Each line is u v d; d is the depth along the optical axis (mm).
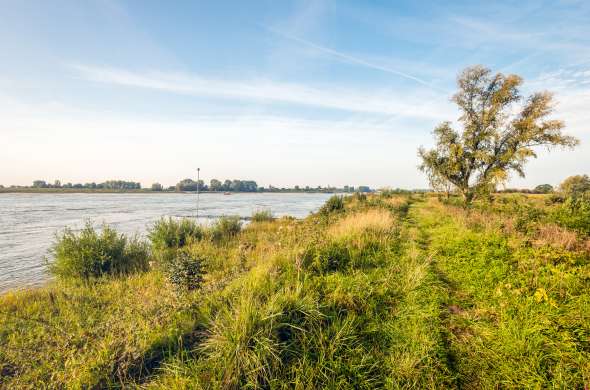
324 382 3092
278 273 5816
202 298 4953
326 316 4180
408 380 3119
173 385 2949
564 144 22203
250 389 3025
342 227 10664
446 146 26219
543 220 10516
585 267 5703
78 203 52500
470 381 3188
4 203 50750
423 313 4453
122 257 8781
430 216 17266
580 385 2986
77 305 5457
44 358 3609
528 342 3617
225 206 48719
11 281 8508
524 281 5363
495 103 23891
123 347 3527
